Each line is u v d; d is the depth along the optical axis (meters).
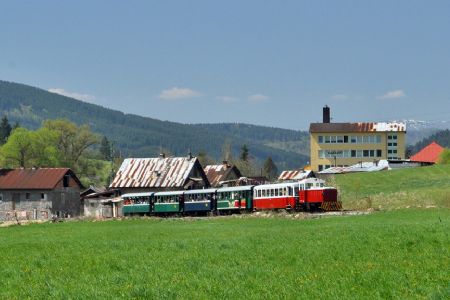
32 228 74.88
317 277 23.05
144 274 26.56
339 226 50.09
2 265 33.28
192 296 20.69
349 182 113.94
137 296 21.28
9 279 27.89
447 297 18.06
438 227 40.97
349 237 38.03
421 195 86.50
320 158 171.25
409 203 81.56
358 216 65.31
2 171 125.38
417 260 26.11
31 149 147.50
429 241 32.81
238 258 30.69
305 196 77.19
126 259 32.91
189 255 33.06
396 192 95.00
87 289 23.31
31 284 25.67
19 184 121.38
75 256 35.88
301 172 151.88
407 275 22.16
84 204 122.38
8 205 122.00
